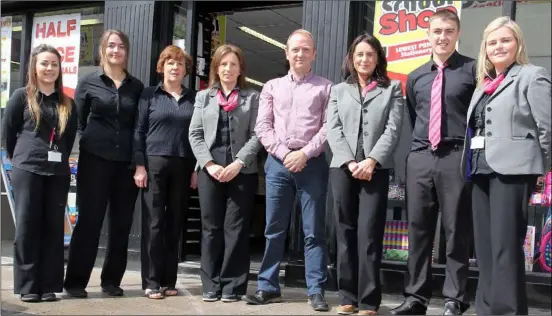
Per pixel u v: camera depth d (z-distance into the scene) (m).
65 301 3.88
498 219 3.05
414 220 3.51
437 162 3.41
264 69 10.10
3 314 3.47
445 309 3.39
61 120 3.88
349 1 4.54
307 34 3.88
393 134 3.54
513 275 3.01
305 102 3.80
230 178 3.82
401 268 4.29
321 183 3.81
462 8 4.46
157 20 5.30
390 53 4.60
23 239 3.78
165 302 3.89
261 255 6.53
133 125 4.16
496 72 3.20
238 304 3.86
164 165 3.98
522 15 4.49
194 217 5.56
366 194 3.57
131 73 5.32
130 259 5.18
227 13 5.63
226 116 3.96
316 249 3.81
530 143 3.00
